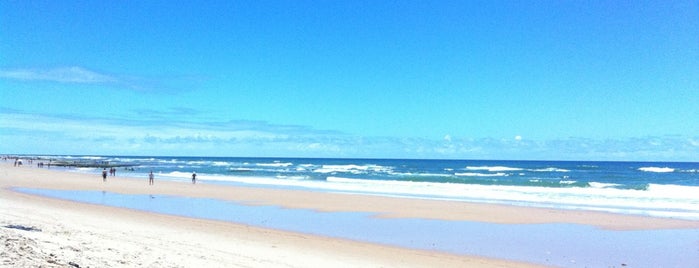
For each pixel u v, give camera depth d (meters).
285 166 102.62
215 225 18.00
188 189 36.59
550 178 59.00
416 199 29.03
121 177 54.47
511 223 19.55
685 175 69.00
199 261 9.67
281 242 14.57
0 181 41.97
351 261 12.03
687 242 15.57
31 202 24.05
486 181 49.22
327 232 17.09
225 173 70.06
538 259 13.04
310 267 10.62
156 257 9.48
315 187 40.53
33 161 120.88
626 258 13.25
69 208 22.22
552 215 21.94
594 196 31.86
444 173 70.94
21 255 7.52
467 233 17.20
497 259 12.98
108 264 8.04
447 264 12.23
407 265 11.96
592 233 17.27
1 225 11.44
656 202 27.77
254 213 22.33
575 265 12.41
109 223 16.39
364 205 25.75
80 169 79.44
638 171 81.94
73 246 9.34
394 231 17.45
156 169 84.19
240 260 10.47
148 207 24.38
